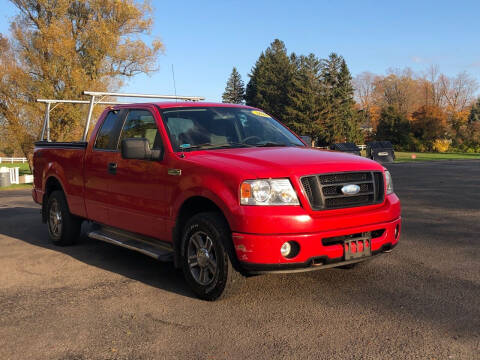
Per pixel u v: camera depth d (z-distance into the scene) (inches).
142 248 203.3
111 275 215.3
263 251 155.6
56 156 279.3
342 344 135.4
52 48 1219.9
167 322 155.9
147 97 319.0
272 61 3565.5
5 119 1290.6
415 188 587.2
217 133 207.9
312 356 128.5
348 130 2965.1
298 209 158.9
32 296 186.9
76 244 286.0
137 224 210.4
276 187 159.3
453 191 543.8
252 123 224.2
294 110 2874.0
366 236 169.8
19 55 1248.8
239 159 174.4
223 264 164.7
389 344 134.4
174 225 186.7
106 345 139.6
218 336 143.4
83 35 1282.0
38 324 157.2
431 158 1761.8
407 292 179.8
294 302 171.0
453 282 191.8
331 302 170.2
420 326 146.7
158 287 195.2
